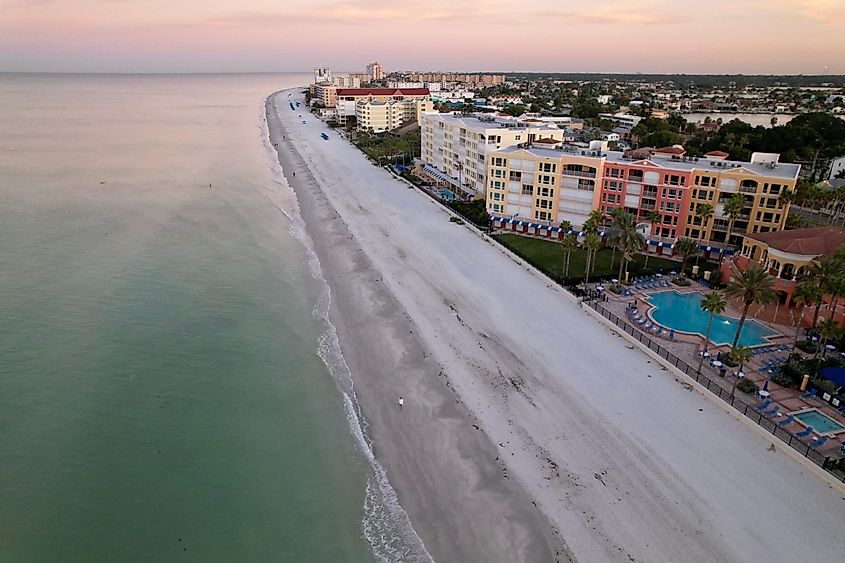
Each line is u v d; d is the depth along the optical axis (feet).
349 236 339.77
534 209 350.84
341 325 231.50
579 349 210.79
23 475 142.92
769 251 242.78
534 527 131.64
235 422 168.55
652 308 243.81
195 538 128.67
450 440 160.86
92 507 135.03
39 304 233.96
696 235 312.09
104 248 305.53
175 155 622.13
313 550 127.34
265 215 393.91
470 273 285.23
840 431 163.63
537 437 161.79
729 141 531.09
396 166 561.84
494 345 212.43
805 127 592.19
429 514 137.39
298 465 152.76
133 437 159.33
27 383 179.73
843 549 126.31
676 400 179.83
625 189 321.32
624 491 142.10
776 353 206.49
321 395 184.14
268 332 223.30
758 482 145.38
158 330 219.41
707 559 123.44
